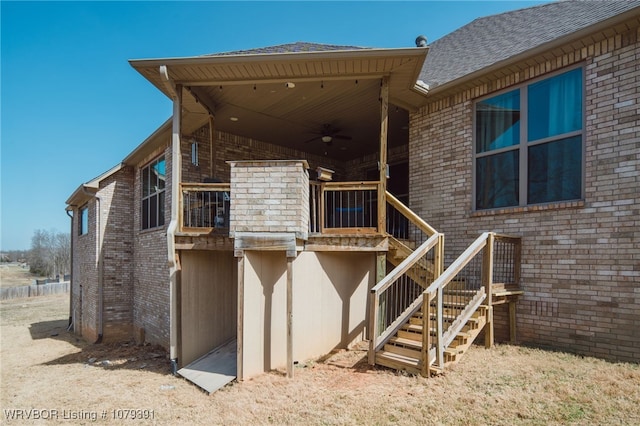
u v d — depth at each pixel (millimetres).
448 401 3846
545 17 7828
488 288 5199
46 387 5762
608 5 6473
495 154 6336
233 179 5480
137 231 11188
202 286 6625
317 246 5992
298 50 6051
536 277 5578
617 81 4938
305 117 8047
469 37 9375
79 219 14906
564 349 5230
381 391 4242
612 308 4844
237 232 5387
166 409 4422
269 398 4402
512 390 3990
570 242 5270
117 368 6965
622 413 3443
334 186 6242
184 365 6113
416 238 7312
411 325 5457
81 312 13445
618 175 4887
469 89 6652
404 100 7133
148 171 10672
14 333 13664
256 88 6559
